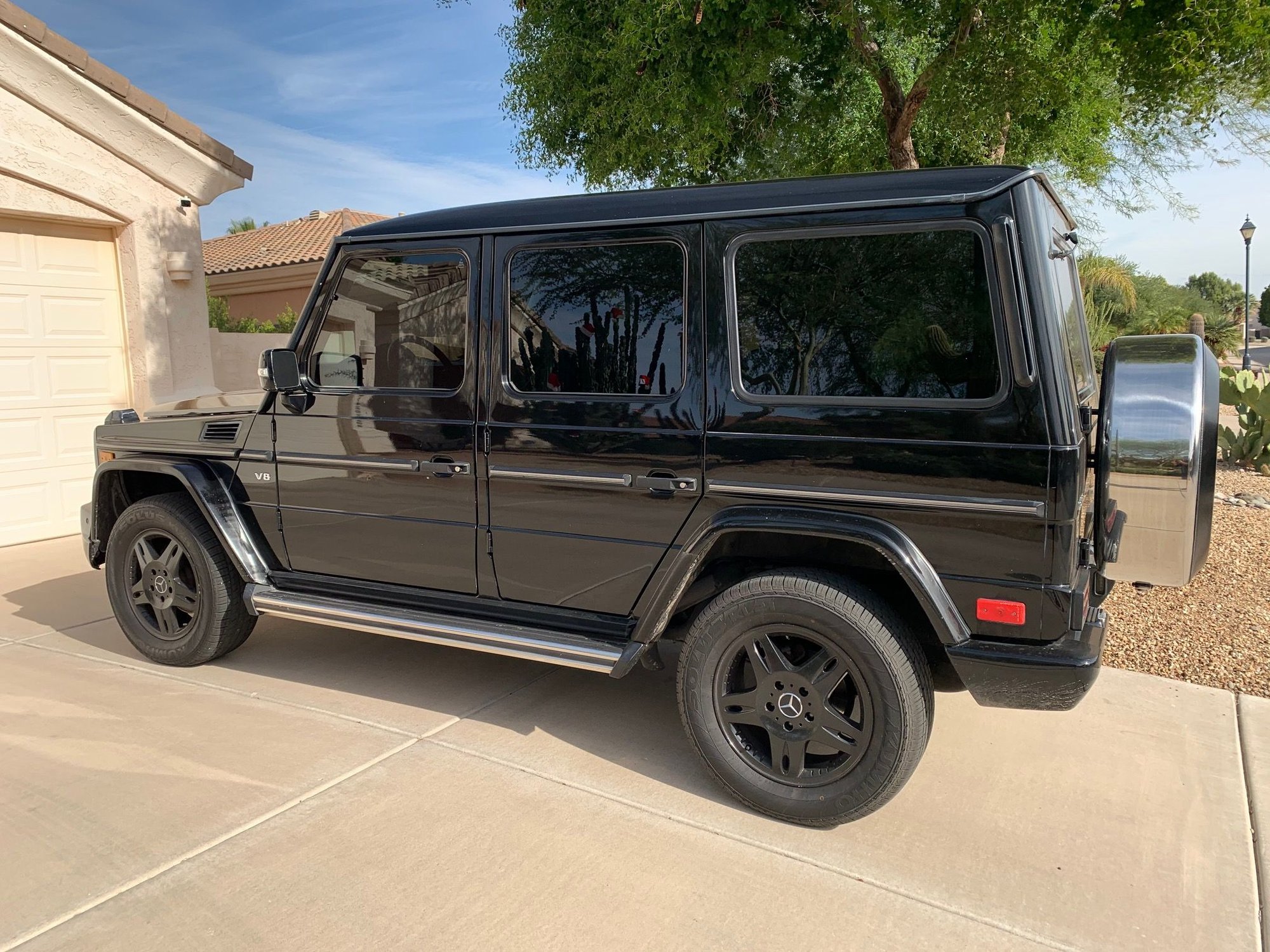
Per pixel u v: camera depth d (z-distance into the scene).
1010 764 3.43
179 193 7.83
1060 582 2.61
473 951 2.36
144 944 2.39
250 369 9.40
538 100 6.82
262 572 4.09
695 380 3.05
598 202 3.26
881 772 2.81
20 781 3.24
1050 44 6.09
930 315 2.71
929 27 6.05
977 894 2.64
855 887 2.66
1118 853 2.85
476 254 3.43
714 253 3.00
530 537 3.40
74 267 7.31
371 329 3.68
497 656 4.63
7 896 2.59
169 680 4.24
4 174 6.61
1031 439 2.59
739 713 3.04
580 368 3.27
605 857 2.79
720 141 6.34
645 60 5.73
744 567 3.20
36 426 7.10
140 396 7.69
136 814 3.02
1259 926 2.50
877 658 2.77
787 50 5.65
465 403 3.47
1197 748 3.54
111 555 4.41
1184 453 2.59
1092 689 4.13
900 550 2.73
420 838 2.89
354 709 3.91
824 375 2.87
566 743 3.59
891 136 6.48
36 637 4.87
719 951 2.38
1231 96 5.84
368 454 3.70
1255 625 4.76
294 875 2.69
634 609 3.29
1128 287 22.88
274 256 20.23
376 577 3.84
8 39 6.32
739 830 2.97
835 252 2.83
